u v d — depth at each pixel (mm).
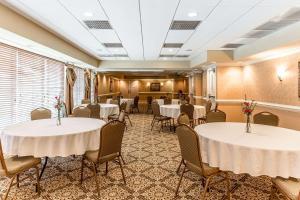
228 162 2250
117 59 8797
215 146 2355
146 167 3430
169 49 6633
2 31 3342
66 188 2699
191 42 5641
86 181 2900
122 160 3611
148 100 12438
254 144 2195
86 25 4180
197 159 2281
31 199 2432
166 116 6484
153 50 6793
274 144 2205
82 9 3359
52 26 4242
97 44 5879
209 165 2367
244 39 5270
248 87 7246
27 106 5000
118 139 2771
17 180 2676
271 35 4711
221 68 7730
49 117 4262
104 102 9625
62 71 6805
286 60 5238
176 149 4492
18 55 4684
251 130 2883
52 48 4785
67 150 2660
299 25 3852
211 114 4109
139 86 18672
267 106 6059
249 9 3303
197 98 10758
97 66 8875
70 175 3098
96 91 10297
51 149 2578
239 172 2172
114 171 3254
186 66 9125
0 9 3135
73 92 7770
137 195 2539
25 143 2555
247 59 6449
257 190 2656
